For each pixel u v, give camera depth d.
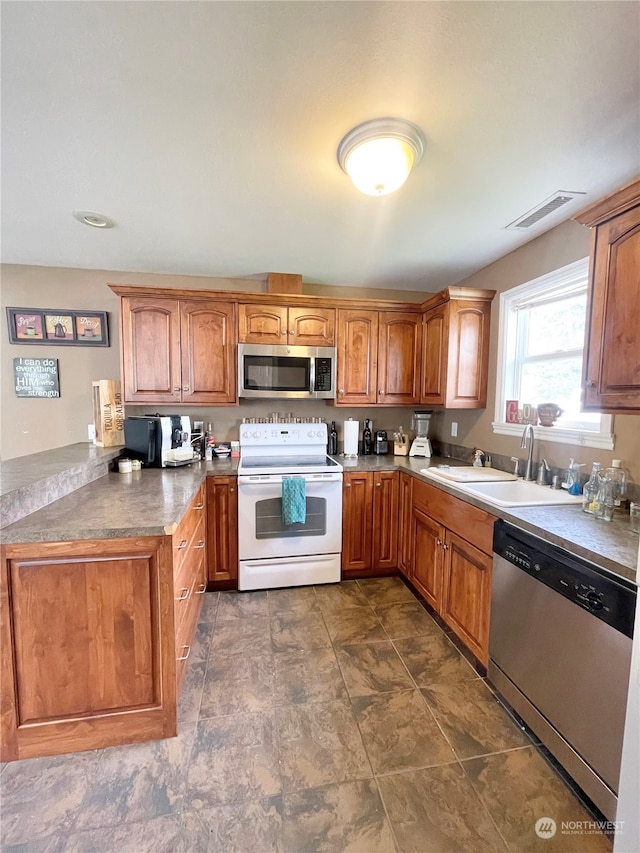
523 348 2.55
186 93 1.23
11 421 2.95
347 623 2.31
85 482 2.06
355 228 2.21
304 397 2.96
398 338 3.12
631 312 1.36
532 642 1.51
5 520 1.39
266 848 1.15
